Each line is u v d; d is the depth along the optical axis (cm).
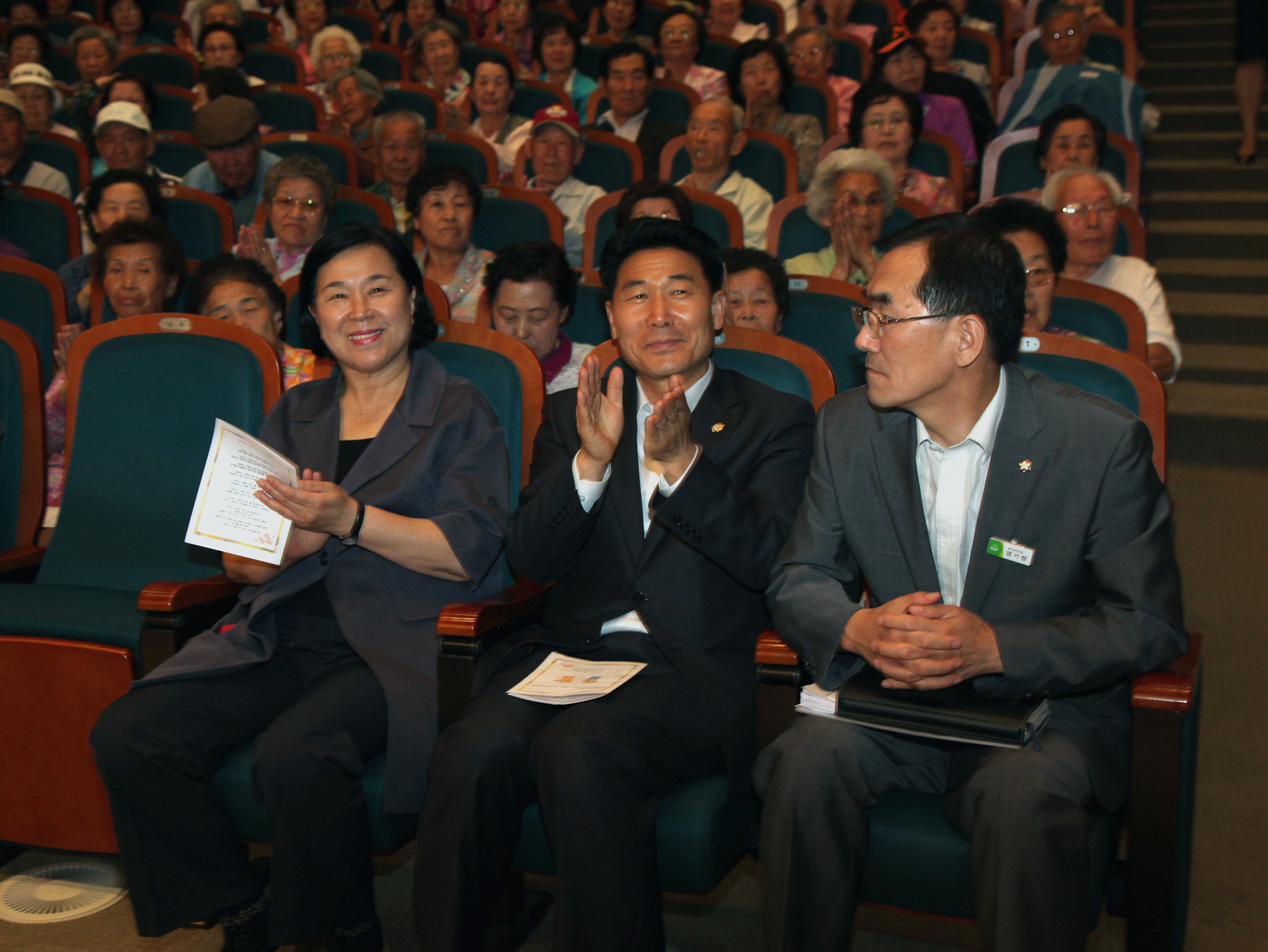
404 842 199
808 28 606
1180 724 156
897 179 451
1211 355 483
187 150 537
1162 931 160
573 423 217
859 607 175
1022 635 162
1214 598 333
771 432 206
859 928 215
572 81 675
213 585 217
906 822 165
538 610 218
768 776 170
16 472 259
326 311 216
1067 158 428
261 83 687
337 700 196
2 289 329
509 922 208
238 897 193
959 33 605
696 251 206
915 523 178
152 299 316
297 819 182
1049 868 149
